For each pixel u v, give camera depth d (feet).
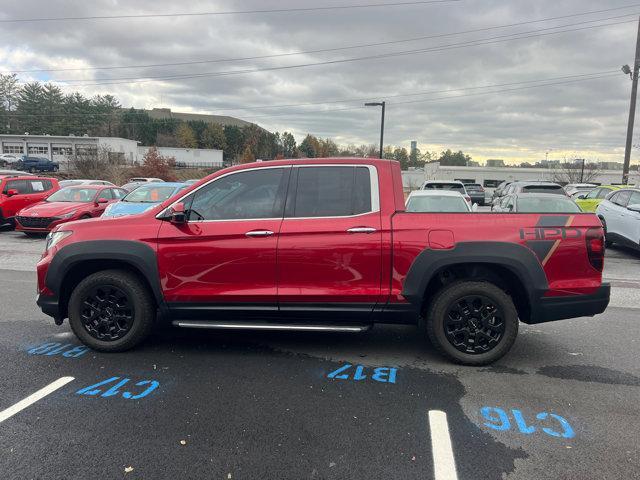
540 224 13.75
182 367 14.06
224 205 14.64
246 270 14.20
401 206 14.29
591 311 13.87
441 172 193.98
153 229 14.57
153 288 14.55
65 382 12.92
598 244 13.75
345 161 14.57
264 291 14.21
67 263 14.70
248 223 14.25
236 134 399.03
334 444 9.98
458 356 14.26
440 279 14.79
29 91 310.04
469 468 9.20
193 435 10.28
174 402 11.81
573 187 79.97
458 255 13.58
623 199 39.42
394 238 13.75
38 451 9.61
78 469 9.04
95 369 13.84
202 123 401.49
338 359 14.84
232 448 9.79
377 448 9.84
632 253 40.65
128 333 14.98
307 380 13.21
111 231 14.76
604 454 9.72
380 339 16.83
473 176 194.29
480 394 12.42
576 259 13.74
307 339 16.72
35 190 49.16
